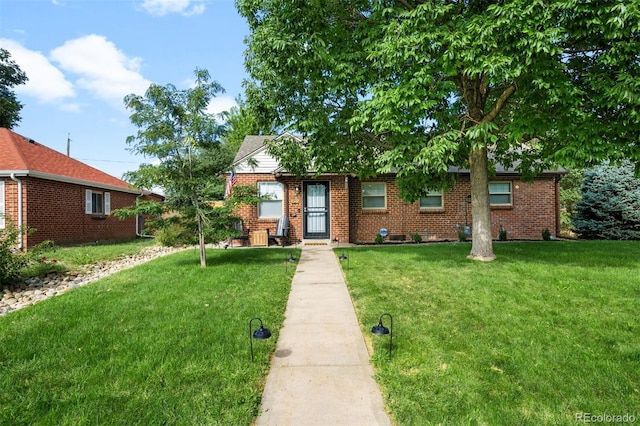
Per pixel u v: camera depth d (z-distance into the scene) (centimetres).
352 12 751
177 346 342
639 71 545
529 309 439
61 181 1305
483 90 729
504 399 251
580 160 575
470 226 1310
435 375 286
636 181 1257
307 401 259
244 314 437
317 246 1162
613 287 521
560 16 514
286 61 668
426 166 610
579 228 1330
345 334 388
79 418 232
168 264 792
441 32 562
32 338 361
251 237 1220
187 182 722
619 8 471
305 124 712
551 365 299
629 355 316
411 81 573
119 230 1747
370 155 871
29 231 762
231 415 235
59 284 702
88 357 318
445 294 509
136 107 692
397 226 1313
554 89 534
